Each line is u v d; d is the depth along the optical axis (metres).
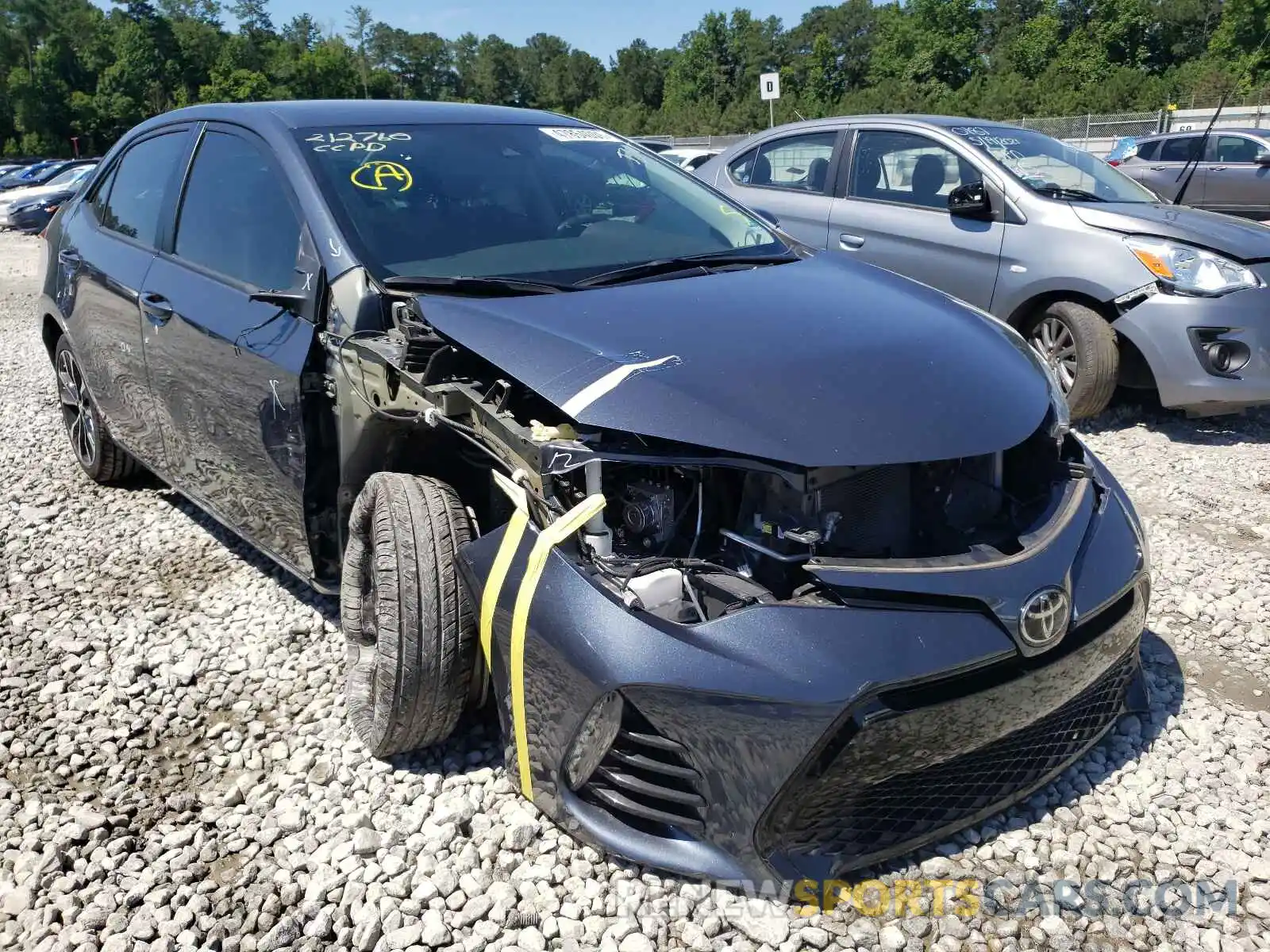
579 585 2.30
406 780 2.81
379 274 3.04
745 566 2.34
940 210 6.38
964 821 2.38
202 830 2.65
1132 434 5.87
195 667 3.44
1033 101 55.38
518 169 3.67
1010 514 2.59
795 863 2.22
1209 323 5.36
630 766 2.31
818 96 91.25
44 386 7.58
